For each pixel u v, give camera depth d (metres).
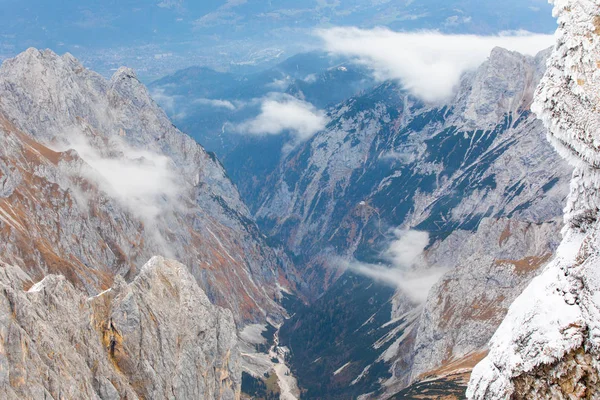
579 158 22.97
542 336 22.25
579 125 22.27
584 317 21.61
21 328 93.88
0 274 105.56
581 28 22.77
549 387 21.66
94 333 123.69
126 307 134.12
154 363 135.25
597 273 21.91
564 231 24.64
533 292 23.91
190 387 143.00
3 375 85.12
